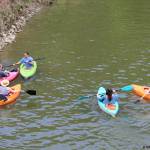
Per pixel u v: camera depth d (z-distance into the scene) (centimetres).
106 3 9244
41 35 6412
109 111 3688
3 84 4303
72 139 3281
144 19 7575
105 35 6444
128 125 3488
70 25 7081
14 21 6912
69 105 3888
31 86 4375
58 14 7956
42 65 5012
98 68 4872
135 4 9138
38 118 3641
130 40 6138
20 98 4059
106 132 3378
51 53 5494
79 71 4778
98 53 5484
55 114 3712
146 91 4028
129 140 3253
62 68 4891
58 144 3212
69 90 4238
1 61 5184
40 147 3173
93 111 3756
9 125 3519
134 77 4566
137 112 3728
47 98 4056
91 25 7094
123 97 4053
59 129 3441
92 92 4172
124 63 5044
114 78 4544
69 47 5772
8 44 5922
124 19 7575
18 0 7862
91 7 8744
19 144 3216
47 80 4519
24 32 6581
